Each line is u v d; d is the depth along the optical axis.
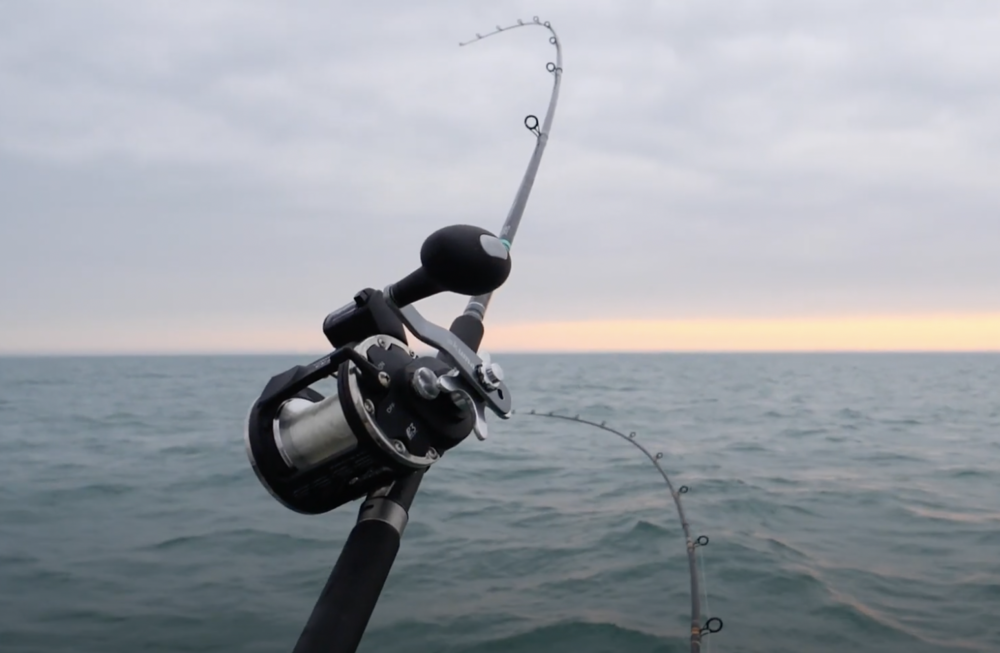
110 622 5.06
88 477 10.23
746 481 9.51
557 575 5.91
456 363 1.38
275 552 6.62
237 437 14.16
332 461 1.35
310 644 1.39
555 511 8.04
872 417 17.89
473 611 5.18
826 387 30.61
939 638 4.67
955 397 24.89
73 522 7.76
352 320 1.40
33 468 11.02
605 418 17.30
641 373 45.78
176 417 18.41
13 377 43.00
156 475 10.35
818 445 12.98
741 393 26.44
